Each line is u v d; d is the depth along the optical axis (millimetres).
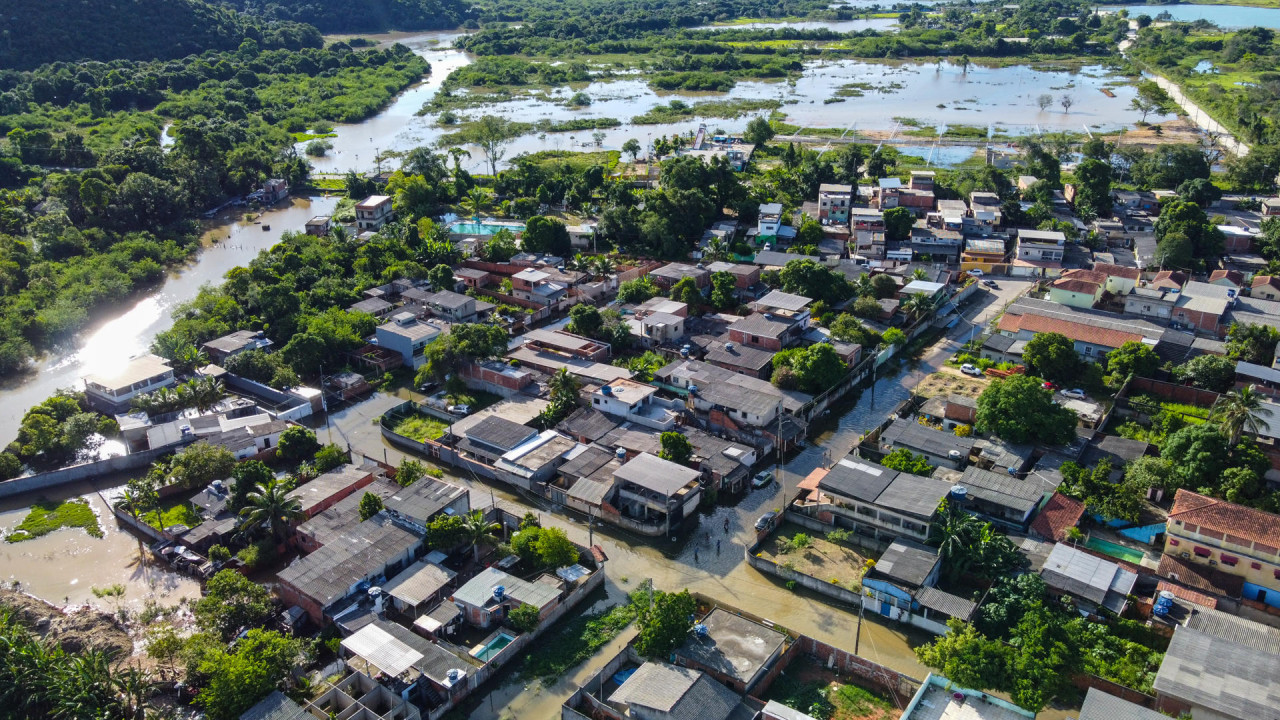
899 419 125062
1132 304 157250
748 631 86750
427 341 152000
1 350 151250
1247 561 92000
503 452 119562
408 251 192375
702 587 99062
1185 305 153875
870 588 93062
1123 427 126875
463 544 101625
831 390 135250
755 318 153250
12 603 91812
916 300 162500
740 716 77188
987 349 148625
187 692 82750
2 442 130125
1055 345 137875
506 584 94562
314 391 138250
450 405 135375
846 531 104562
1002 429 118375
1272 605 90750
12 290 175125
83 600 98125
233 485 109125
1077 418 119688
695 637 85750
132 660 88000
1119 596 90312
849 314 159625
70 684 77875
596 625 93125
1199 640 81312
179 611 95688
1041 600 88500
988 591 91250
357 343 151750
